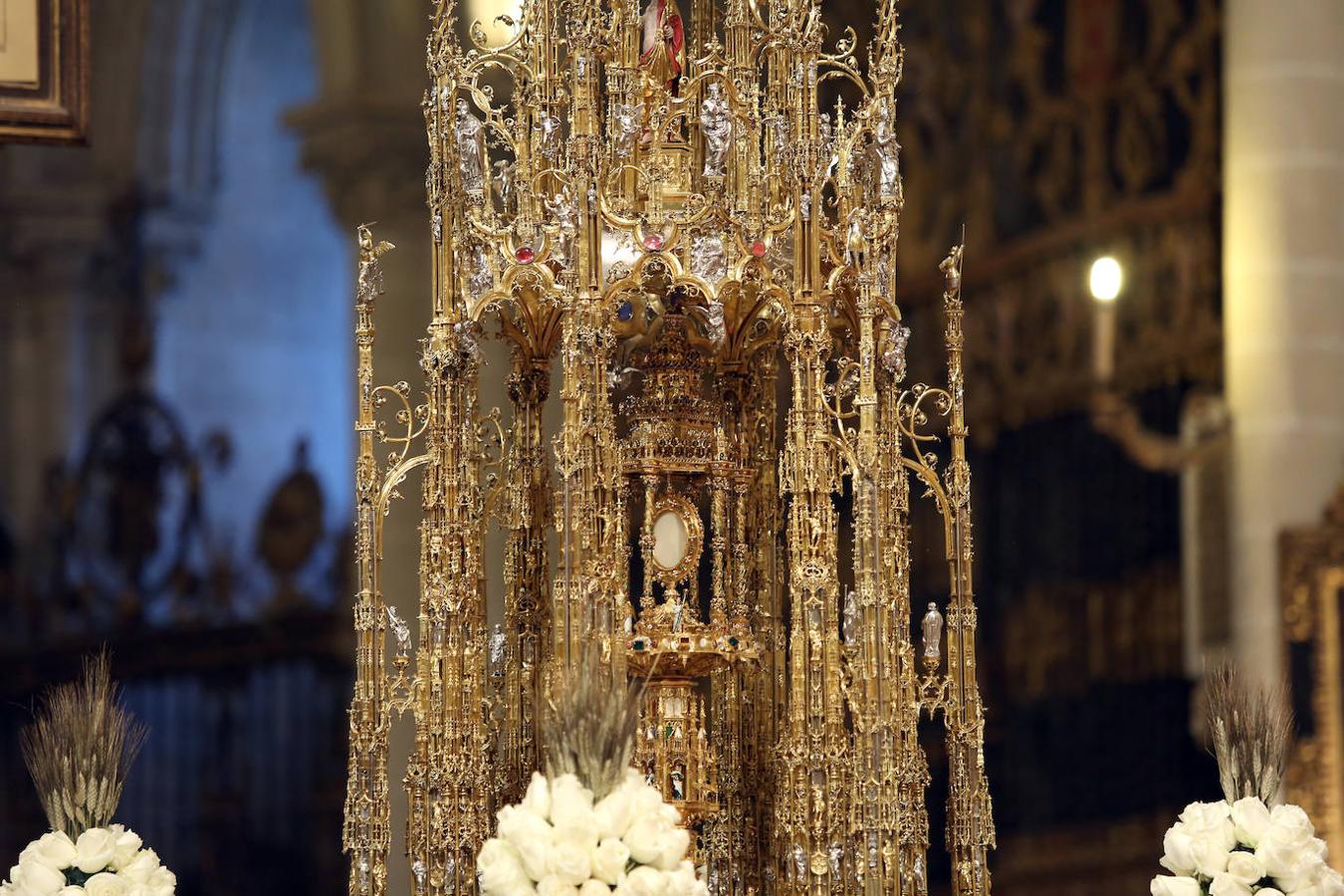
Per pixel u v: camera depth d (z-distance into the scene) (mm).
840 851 3682
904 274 8812
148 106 10648
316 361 11164
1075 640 8320
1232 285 8062
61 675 9969
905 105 8836
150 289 10703
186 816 9961
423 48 9070
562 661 3602
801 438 3750
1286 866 3539
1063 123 8539
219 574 10469
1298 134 8016
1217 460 8055
